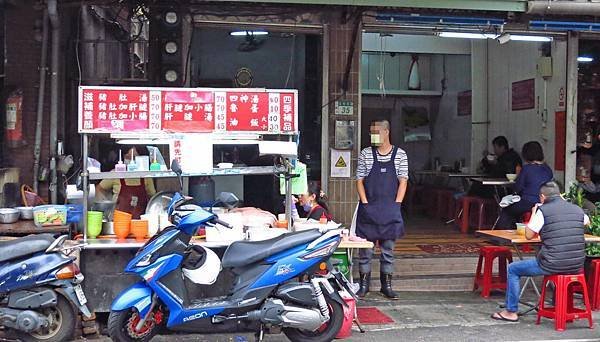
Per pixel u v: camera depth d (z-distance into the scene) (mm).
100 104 5367
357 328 5930
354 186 7719
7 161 7086
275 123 5578
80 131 5336
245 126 5539
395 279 7473
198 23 7383
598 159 8938
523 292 7344
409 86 13289
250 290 4973
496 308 6695
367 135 13359
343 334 5559
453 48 11836
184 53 7352
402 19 7539
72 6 7039
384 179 6848
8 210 5891
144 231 5594
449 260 7918
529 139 9914
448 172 11898
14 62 7082
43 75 7062
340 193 7703
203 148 5445
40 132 7090
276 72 10195
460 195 10383
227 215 5664
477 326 6051
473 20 7578
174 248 4941
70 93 7430
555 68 8953
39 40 7102
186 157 5426
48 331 5250
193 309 4922
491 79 11477
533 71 9758
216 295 5422
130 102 5406
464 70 12281
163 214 5699
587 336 5762
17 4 7000
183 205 5113
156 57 7270
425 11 7539
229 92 5523
